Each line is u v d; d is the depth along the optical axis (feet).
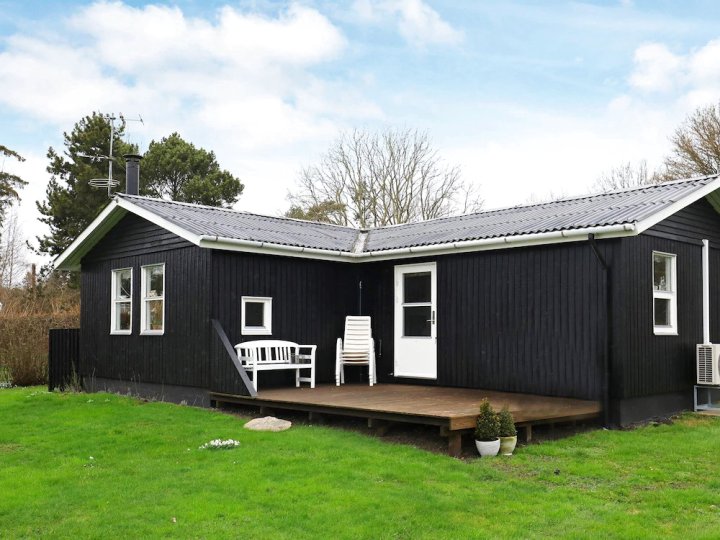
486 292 33.22
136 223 39.47
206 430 26.86
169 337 36.19
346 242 41.73
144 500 17.69
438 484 19.03
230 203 110.73
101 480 19.83
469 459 22.31
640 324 29.19
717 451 23.36
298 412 30.19
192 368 34.35
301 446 23.39
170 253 36.40
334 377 38.86
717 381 31.55
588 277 29.01
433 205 97.71
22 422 30.07
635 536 14.98
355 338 37.58
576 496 18.13
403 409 24.89
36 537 15.40
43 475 20.56
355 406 26.25
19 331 56.13
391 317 38.22
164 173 108.68
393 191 97.81
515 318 31.81
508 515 16.48
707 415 31.50
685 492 18.33
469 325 33.91
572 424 28.17
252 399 30.37
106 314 41.83
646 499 17.92
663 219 29.76
